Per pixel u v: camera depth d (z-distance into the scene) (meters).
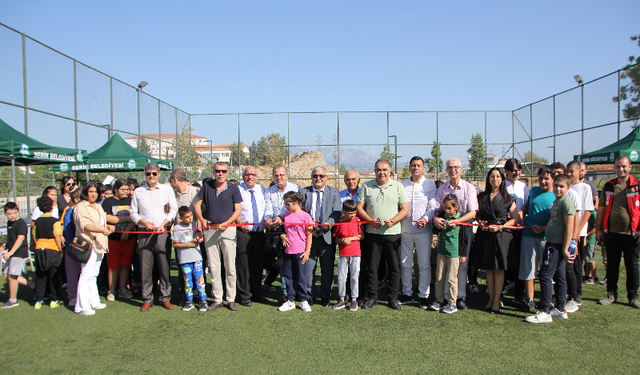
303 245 4.91
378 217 4.90
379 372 3.29
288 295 4.95
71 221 5.23
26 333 4.22
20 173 9.98
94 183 4.95
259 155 16.48
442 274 4.86
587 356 3.56
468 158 16.70
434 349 3.73
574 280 4.84
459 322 4.46
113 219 5.31
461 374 3.24
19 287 6.18
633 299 4.95
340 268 4.96
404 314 4.76
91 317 4.72
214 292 4.99
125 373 3.30
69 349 3.79
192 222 5.20
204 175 16.67
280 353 3.66
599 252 9.31
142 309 4.96
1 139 6.62
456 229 4.71
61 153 7.42
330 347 3.79
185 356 3.62
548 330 4.19
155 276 5.55
